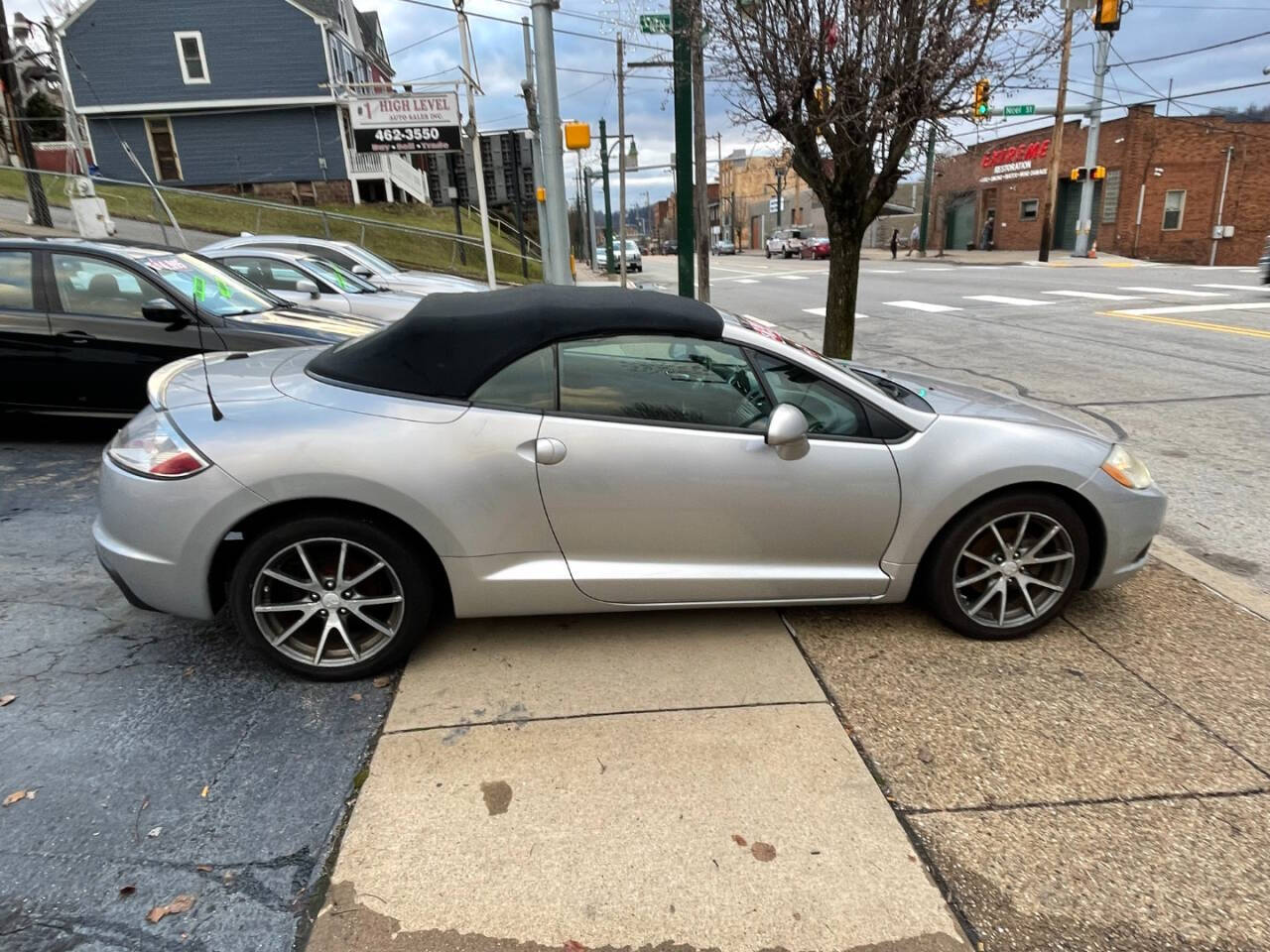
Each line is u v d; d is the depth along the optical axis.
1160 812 2.40
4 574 3.91
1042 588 3.35
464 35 14.62
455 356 2.97
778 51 5.17
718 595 3.16
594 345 3.01
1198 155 32.28
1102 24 14.99
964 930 2.02
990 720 2.82
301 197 27.30
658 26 7.31
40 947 1.94
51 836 2.29
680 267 10.63
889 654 3.22
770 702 2.91
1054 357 9.91
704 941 1.98
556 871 2.18
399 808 2.39
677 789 2.47
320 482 2.80
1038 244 39.41
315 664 3.01
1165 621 3.50
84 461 5.59
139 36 24.89
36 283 5.49
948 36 4.82
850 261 6.42
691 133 10.13
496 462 2.90
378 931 2.00
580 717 2.81
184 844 2.27
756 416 3.10
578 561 3.06
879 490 3.11
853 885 2.14
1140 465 3.39
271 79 25.73
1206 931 2.02
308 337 5.68
